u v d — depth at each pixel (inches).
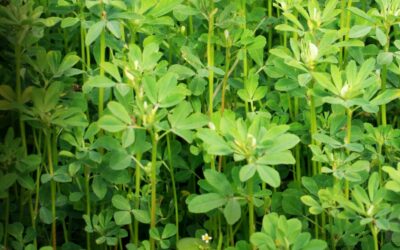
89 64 32.1
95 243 30.4
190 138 26.4
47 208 29.9
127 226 31.2
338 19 33.5
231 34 30.3
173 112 26.8
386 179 30.2
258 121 25.3
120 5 28.5
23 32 29.1
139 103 26.0
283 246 25.2
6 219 29.0
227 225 28.8
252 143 24.9
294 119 31.7
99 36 30.8
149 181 29.8
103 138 28.2
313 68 27.7
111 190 30.0
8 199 28.9
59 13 33.0
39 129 29.7
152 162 27.0
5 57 31.7
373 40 34.9
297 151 30.1
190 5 31.7
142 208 29.3
